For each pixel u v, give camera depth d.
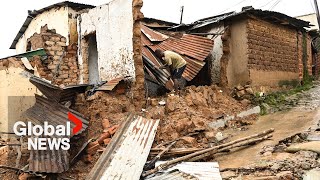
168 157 6.34
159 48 10.58
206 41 11.00
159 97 9.37
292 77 12.95
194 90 9.60
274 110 9.86
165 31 11.84
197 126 7.68
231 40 11.05
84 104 8.14
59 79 11.39
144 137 6.67
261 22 11.23
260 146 6.64
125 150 6.10
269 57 11.51
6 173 6.91
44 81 8.19
